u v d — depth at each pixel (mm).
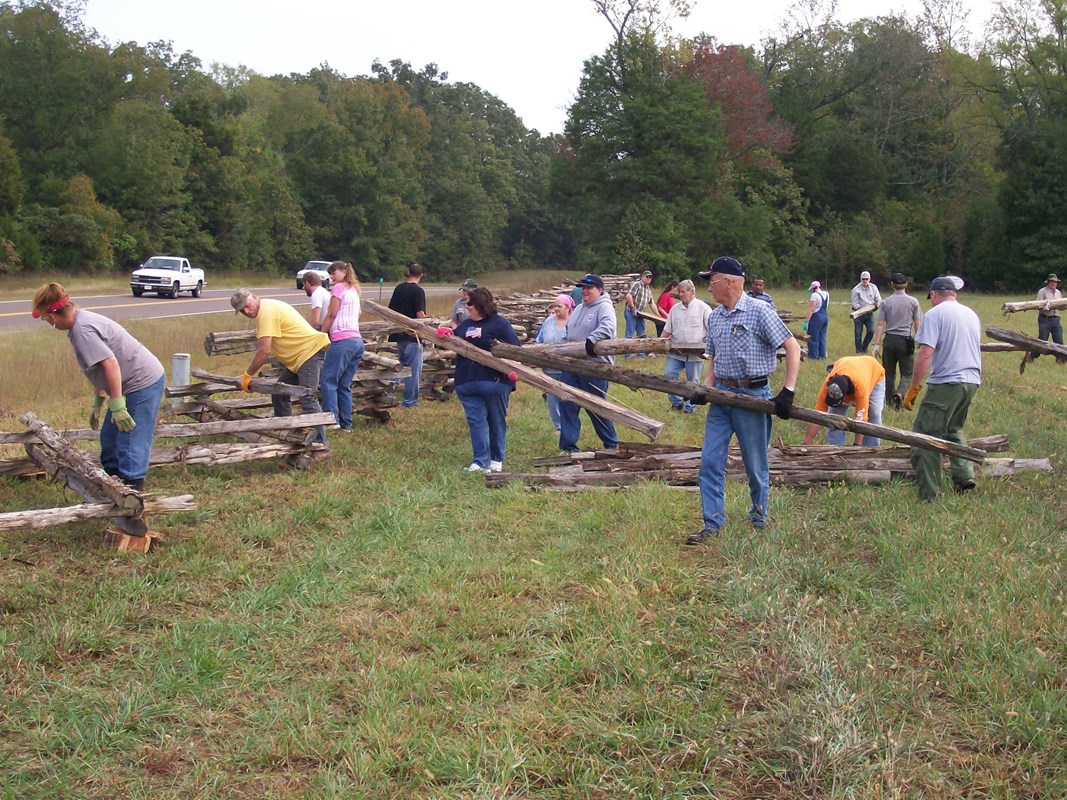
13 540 5906
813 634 4684
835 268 59375
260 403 8922
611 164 52844
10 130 53781
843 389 7836
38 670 4297
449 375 12141
